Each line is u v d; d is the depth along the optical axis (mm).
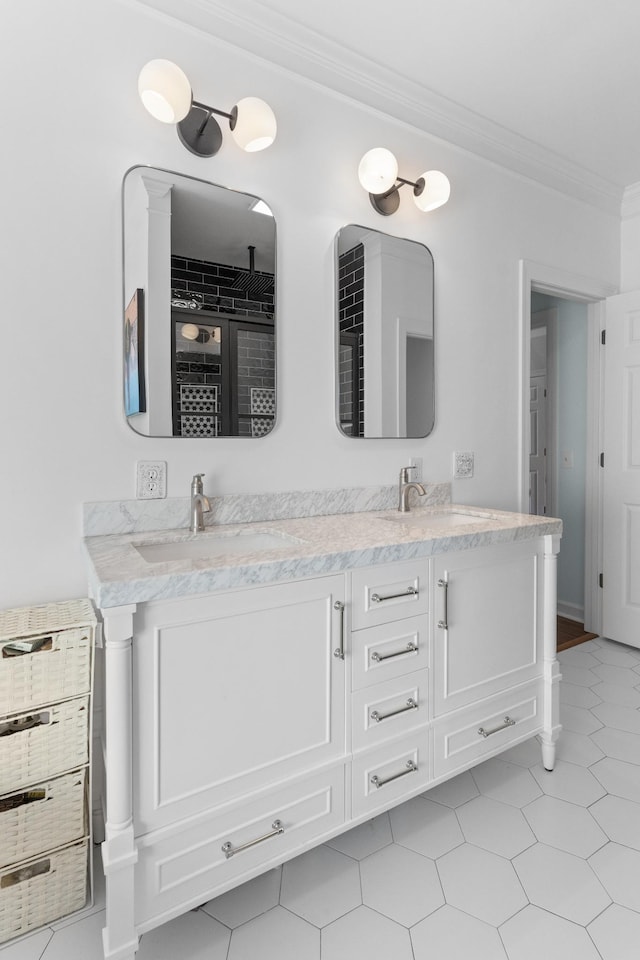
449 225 2307
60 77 1442
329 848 1504
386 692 1454
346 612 1366
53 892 1280
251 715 1228
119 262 1534
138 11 1549
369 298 2055
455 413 2359
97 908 1328
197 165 1663
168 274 1618
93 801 1516
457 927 1237
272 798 1262
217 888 1189
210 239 1689
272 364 1820
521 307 2576
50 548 1467
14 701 1210
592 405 3180
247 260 1759
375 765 1438
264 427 1811
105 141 1508
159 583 1078
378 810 1445
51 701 1246
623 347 2939
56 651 1245
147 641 1094
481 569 1665
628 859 1441
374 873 1406
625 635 2953
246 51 1738
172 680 1125
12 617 1314
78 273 1479
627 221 3062
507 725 1742
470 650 1647
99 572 1113
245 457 1783
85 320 1491
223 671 1187
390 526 1723
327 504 1961
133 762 1087
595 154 2545
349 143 1991
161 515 1622
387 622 1447
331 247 1952
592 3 1657
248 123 1627
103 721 1547
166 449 1632
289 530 1642
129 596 1049
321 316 1931
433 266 2248
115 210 1526
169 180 1613
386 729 1458
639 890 1339
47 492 1460
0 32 1369
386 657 1446
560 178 2660
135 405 1571
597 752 1961
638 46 1845
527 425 2613
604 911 1277
